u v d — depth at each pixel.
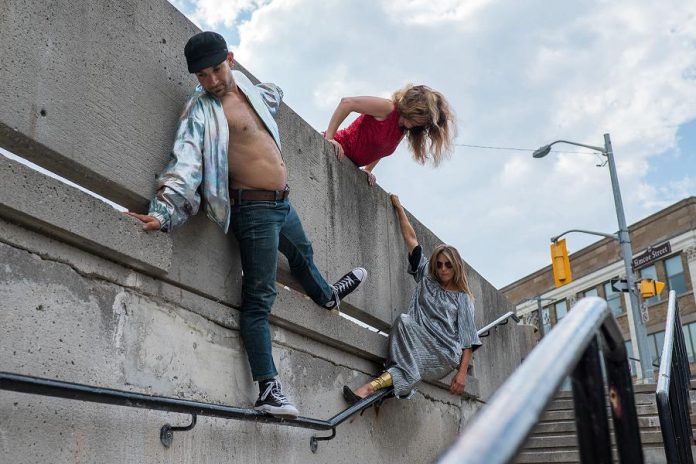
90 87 2.96
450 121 5.07
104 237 2.76
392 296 5.60
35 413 2.43
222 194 3.30
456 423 6.54
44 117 2.72
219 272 3.54
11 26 2.63
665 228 29.81
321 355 4.41
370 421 4.88
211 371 3.38
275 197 3.57
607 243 33.50
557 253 15.41
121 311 2.91
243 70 4.08
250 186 3.54
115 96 3.09
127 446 2.79
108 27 3.10
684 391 4.55
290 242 3.96
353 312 5.11
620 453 1.42
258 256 3.51
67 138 2.81
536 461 6.67
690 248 28.53
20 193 2.45
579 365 1.18
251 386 3.63
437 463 0.70
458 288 5.19
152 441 2.92
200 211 3.46
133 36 3.25
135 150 3.15
